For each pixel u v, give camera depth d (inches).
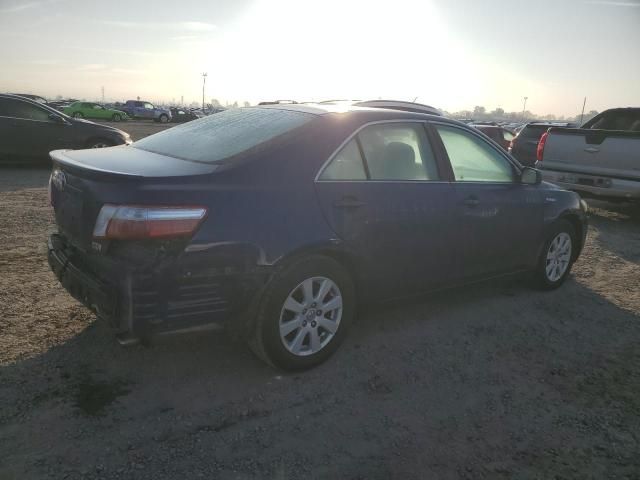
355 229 135.5
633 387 137.1
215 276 114.3
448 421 118.3
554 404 127.6
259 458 102.0
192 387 124.6
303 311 130.4
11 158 449.4
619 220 372.8
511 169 185.5
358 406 121.8
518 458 107.0
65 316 155.4
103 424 108.6
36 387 119.3
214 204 114.0
